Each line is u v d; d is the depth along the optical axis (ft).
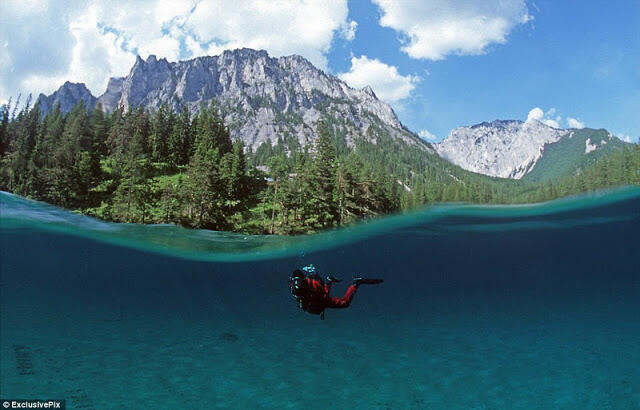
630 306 166.30
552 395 45.14
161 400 42.63
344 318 106.22
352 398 43.78
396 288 205.98
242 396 44.11
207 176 222.28
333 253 157.58
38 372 51.62
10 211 82.02
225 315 118.73
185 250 114.73
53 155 282.36
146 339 77.51
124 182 238.27
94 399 42.47
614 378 50.72
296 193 217.56
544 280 221.46
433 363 57.67
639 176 109.70
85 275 152.66
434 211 121.60
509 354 63.16
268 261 144.66
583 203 118.52
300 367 55.42
